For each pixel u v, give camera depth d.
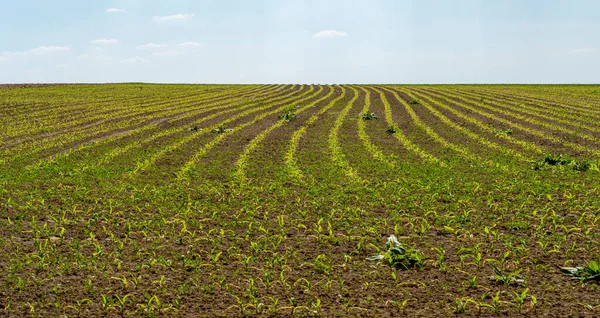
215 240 10.96
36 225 12.20
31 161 21.86
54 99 53.84
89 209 13.30
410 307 7.71
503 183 16.22
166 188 16.25
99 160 21.62
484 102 48.03
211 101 53.44
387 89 70.25
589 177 16.92
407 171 18.56
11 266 9.41
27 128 33.31
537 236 10.97
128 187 16.41
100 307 7.82
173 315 7.55
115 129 32.56
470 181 16.67
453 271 9.11
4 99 52.19
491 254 9.94
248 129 31.59
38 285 8.57
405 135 28.56
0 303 7.88
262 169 19.53
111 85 81.50
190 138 27.83
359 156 22.17
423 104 46.50
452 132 29.36
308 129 31.27
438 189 15.42
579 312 7.36
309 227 12.03
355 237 11.10
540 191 15.01
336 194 15.05
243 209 13.35
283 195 15.02
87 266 9.46
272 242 10.91
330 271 9.24
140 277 8.91
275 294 8.31
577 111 39.38
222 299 8.13
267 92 67.69
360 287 8.52
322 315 7.49
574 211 12.78
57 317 7.46
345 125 33.16
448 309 7.60
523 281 8.45
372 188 15.81
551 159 19.81
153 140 27.41
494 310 7.47
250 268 9.45
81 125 34.88
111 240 11.09
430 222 12.25
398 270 9.26
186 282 8.80
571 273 8.77
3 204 14.04
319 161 21.03
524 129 29.84
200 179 17.78
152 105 48.75
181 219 12.69
